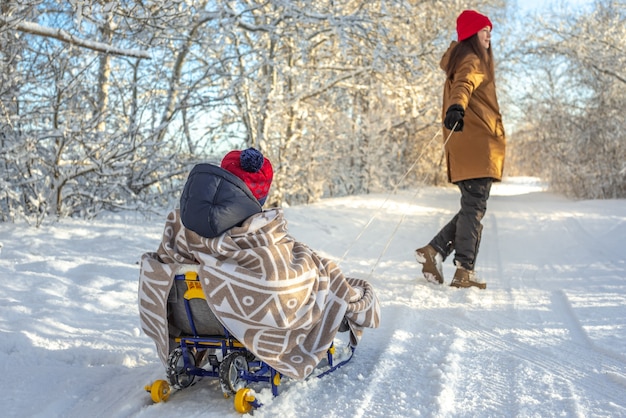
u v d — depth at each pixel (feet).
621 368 10.98
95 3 20.35
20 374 11.10
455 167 17.69
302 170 47.57
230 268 9.02
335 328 10.09
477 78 16.88
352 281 11.79
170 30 31.55
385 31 36.55
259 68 39.52
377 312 11.30
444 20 54.54
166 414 9.27
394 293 17.20
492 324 13.98
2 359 11.75
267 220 9.45
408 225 33.88
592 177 59.31
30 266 19.17
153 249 23.15
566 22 62.69
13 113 26.73
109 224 27.76
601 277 19.53
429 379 10.50
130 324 14.23
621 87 58.90
